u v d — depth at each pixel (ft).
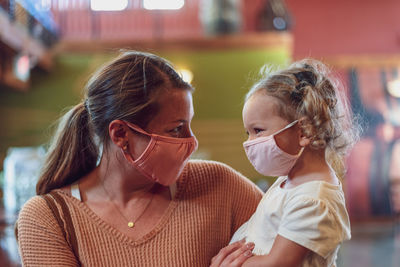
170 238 4.37
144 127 4.21
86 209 4.38
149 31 27.09
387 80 28.99
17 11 18.84
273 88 4.33
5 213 13.01
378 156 28.37
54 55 23.67
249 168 24.12
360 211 28.22
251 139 4.48
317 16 30.73
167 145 4.21
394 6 30.66
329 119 4.23
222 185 4.83
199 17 26.94
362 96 28.94
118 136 4.24
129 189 4.46
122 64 4.30
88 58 23.80
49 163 4.73
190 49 24.30
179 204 4.53
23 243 4.25
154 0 27.20
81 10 26.43
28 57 21.26
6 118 23.39
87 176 4.65
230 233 4.83
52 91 23.67
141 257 4.25
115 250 4.25
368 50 30.63
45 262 4.12
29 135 23.43
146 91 4.16
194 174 4.75
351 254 19.31
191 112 4.42
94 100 4.37
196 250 4.39
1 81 19.30
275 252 4.03
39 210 4.32
